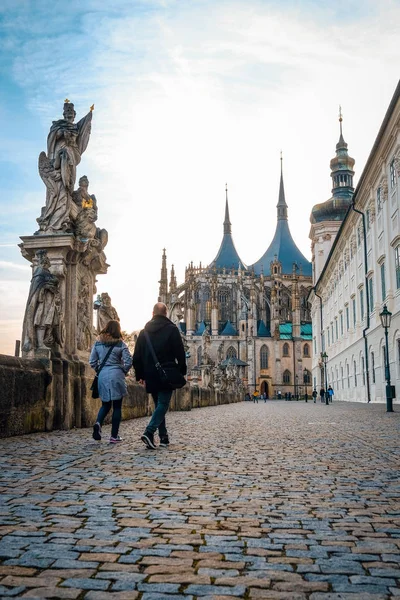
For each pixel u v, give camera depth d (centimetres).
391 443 1365
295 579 434
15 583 418
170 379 1188
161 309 1237
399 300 4159
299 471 916
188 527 571
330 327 8638
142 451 1131
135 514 618
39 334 1524
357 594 406
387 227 4381
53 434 1401
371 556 489
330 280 8456
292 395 15888
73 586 415
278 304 16450
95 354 1282
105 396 1257
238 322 16500
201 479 830
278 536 545
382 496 725
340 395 7575
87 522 583
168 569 453
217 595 403
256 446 1290
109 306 2084
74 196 1844
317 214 10412
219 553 493
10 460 961
